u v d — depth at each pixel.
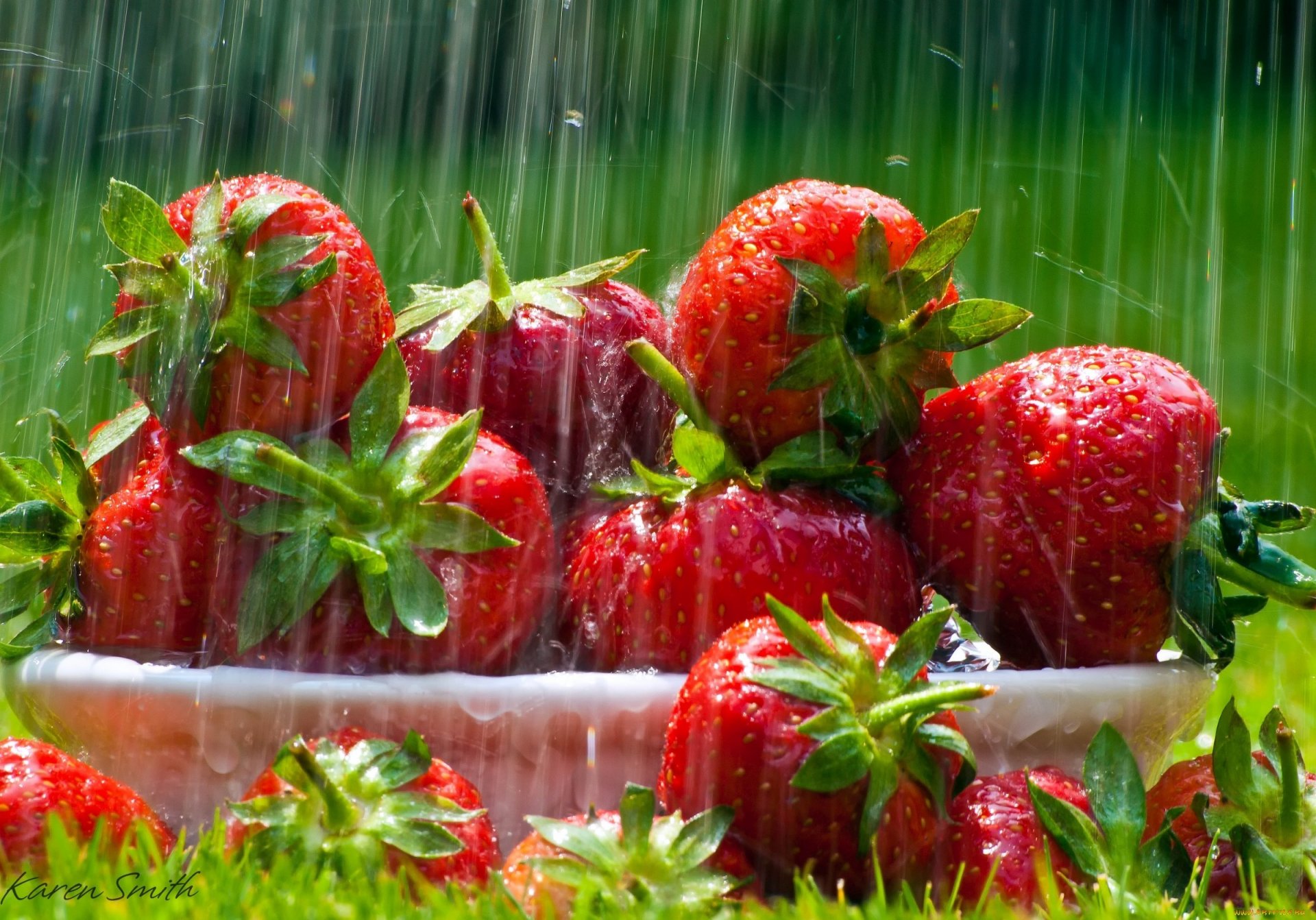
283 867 0.73
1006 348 1.90
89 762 0.77
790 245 0.77
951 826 0.75
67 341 1.62
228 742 0.76
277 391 0.77
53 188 2.00
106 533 0.77
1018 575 0.77
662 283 0.83
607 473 0.80
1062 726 0.77
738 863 0.74
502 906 0.73
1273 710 0.76
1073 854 0.75
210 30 2.06
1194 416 0.77
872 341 0.77
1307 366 1.87
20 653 0.78
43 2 2.01
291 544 0.76
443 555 0.76
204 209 0.77
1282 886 0.75
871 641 0.75
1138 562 0.77
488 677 0.76
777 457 0.77
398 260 1.85
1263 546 0.78
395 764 0.74
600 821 0.74
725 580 0.77
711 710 0.74
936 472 0.78
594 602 0.77
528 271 1.97
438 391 0.79
